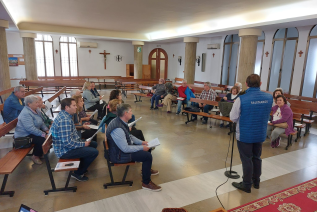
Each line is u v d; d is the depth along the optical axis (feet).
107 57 50.42
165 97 24.48
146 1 19.92
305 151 14.02
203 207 8.36
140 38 46.16
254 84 8.46
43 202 8.41
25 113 10.83
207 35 33.78
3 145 13.70
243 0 19.16
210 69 42.24
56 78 44.83
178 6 21.65
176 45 51.24
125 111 8.92
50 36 44.93
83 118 14.57
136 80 41.32
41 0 20.11
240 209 8.13
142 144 10.07
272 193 9.31
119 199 8.71
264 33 31.83
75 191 9.16
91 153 9.58
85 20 30.86
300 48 27.61
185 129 18.33
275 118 15.19
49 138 9.14
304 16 20.24
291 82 29.04
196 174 10.86
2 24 24.44
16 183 9.66
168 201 8.67
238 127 8.81
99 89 44.83
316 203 8.53
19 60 42.06
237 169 11.44
